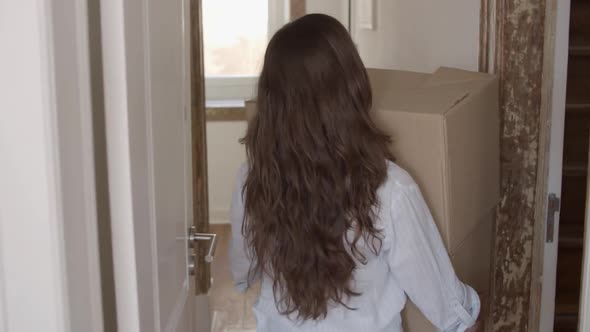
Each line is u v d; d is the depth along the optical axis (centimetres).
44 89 78
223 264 434
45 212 80
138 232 103
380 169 136
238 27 519
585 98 281
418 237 139
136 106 103
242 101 514
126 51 95
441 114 155
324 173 135
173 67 141
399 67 337
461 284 150
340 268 139
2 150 79
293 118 134
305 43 133
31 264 81
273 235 142
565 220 282
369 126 137
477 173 182
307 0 506
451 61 258
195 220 307
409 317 163
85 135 90
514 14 211
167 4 133
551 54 212
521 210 221
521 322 228
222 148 501
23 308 82
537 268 223
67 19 83
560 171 218
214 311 362
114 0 93
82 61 89
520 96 215
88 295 92
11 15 77
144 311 108
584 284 142
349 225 137
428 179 159
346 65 134
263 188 142
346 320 145
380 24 382
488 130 190
